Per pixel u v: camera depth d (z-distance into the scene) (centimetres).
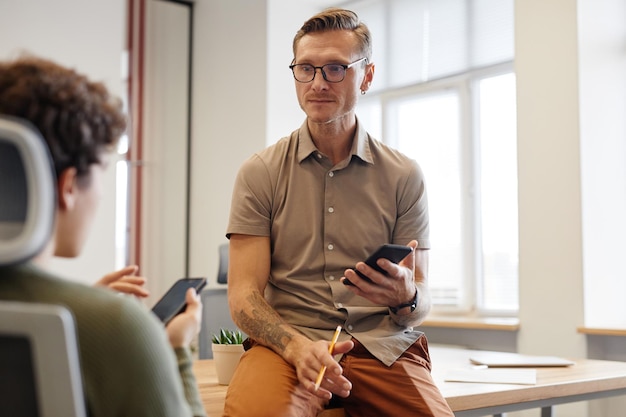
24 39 432
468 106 475
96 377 84
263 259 196
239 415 162
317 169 199
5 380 77
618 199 400
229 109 526
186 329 112
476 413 193
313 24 199
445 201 489
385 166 203
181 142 560
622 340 372
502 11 456
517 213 410
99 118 94
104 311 86
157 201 546
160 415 85
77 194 94
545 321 395
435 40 493
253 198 196
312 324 190
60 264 414
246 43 514
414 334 195
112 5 465
